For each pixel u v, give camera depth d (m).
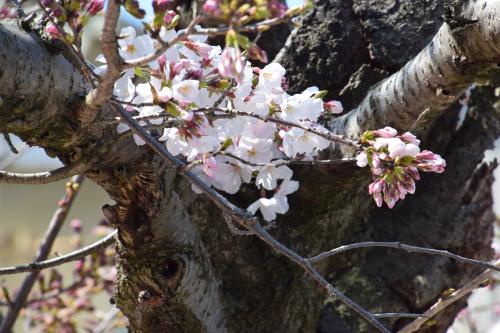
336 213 1.89
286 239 1.87
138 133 1.48
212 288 1.75
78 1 1.44
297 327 1.87
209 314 1.75
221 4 1.36
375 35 1.88
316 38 1.89
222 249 1.84
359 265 1.94
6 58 1.46
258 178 1.63
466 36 1.60
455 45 1.62
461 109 1.95
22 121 1.51
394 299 1.92
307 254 1.88
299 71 1.89
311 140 1.61
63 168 1.56
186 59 1.52
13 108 1.49
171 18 1.50
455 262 1.95
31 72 1.48
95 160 1.57
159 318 1.71
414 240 1.94
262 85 1.58
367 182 1.86
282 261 1.87
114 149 1.58
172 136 1.53
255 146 1.59
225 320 1.79
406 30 1.88
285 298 1.86
